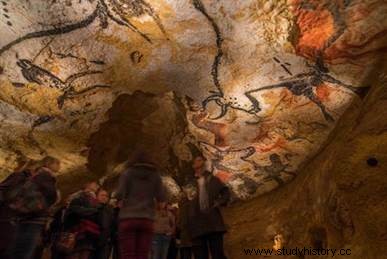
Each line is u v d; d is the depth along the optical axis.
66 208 5.09
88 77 6.48
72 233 4.66
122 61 6.28
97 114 7.30
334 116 6.75
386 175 4.36
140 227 4.07
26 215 4.19
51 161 4.68
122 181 4.36
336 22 5.24
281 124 7.25
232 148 8.09
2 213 4.47
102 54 6.09
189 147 8.49
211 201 5.48
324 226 5.69
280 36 5.59
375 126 4.79
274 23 5.43
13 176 4.70
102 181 8.62
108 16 5.43
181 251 6.75
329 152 6.37
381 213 4.21
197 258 5.57
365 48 5.55
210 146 8.24
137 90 7.08
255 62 6.13
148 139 8.16
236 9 5.27
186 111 7.53
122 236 4.08
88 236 4.74
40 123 7.08
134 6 5.25
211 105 7.20
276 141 7.64
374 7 4.98
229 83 6.63
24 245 4.09
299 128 7.19
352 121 5.94
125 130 7.91
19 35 5.58
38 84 6.38
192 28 5.65
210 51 6.08
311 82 6.31
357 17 5.14
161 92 7.17
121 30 5.68
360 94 6.21
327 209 5.49
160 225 6.04
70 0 5.14
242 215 8.80
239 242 8.02
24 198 4.14
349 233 4.82
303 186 7.11
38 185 4.27
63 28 5.53
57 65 6.12
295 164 8.01
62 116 7.07
